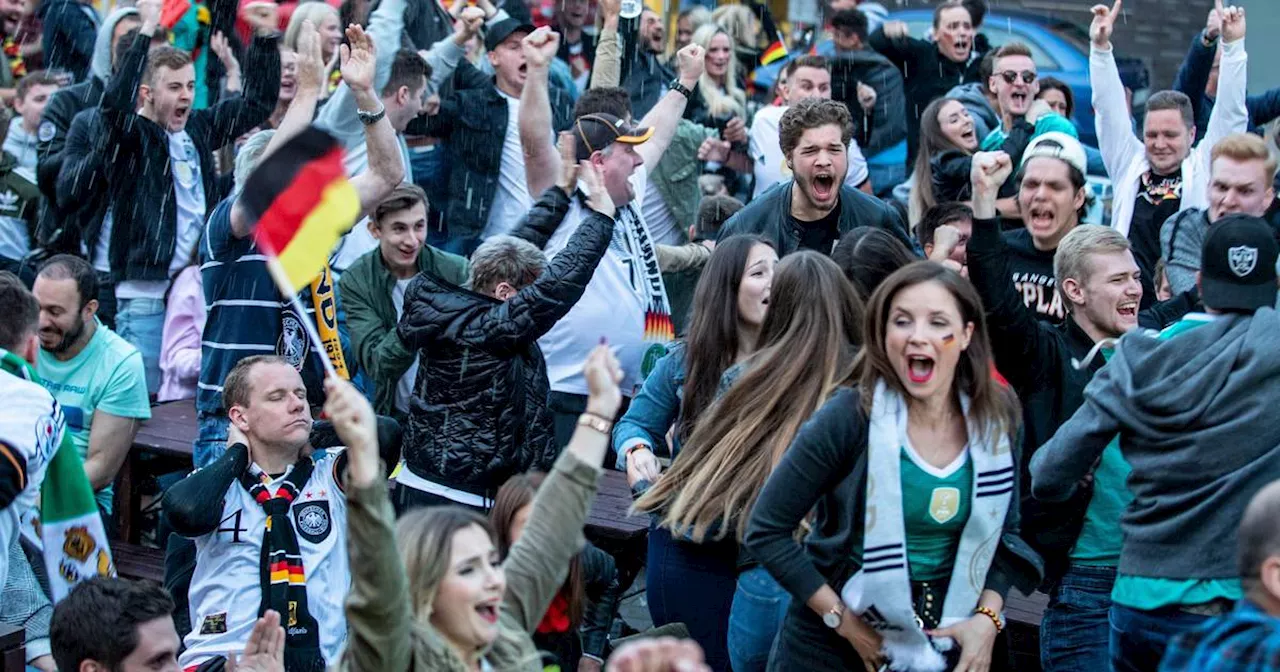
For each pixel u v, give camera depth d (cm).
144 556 1116
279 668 686
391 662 493
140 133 1246
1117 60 1938
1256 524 542
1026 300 970
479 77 1312
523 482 793
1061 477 705
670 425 870
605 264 1095
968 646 627
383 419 941
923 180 1264
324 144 507
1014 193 1220
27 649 815
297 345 1044
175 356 1270
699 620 788
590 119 1095
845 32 1554
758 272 805
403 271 1087
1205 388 662
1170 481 672
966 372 621
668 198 1364
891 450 612
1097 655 757
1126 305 801
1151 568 679
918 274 613
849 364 716
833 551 630
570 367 1096
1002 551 650
